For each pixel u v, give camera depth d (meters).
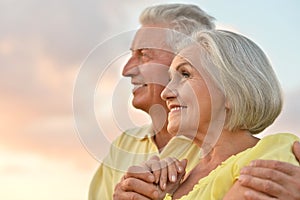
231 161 2.43
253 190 2.23
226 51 2.48
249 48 2.53
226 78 2.46
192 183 2.55
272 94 2.49
